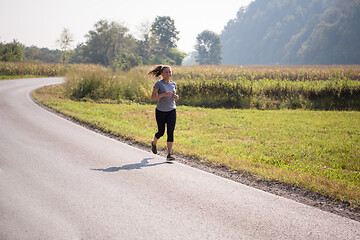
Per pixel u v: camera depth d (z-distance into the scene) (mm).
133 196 4664
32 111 14242
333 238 3531
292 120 13875
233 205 4426
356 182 5621
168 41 118750
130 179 5445
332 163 7051
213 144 8641
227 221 3910
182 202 4477
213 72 36625
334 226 3836
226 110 17469
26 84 30391
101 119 12227
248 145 8695
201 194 4820
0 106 15305
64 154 7094
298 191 5117
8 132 9391
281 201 4633
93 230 3602
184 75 34844
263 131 11125
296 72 36531
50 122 11586
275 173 5848
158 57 110000
